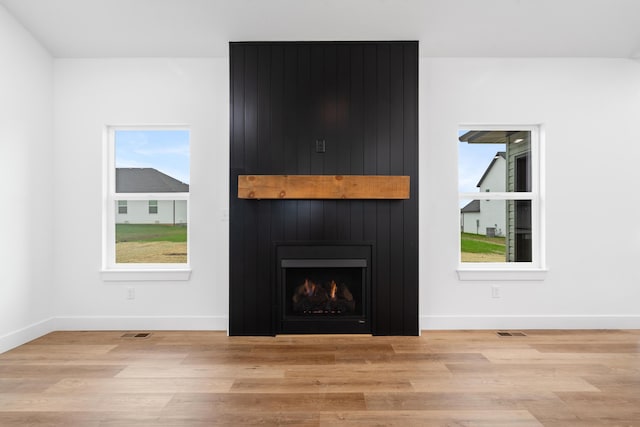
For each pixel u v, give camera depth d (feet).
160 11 10.84
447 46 12.16
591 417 7.15
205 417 7.15
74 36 11.73
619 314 12.64
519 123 12.75
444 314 12.65
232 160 11.96
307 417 7.16
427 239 12.66
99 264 12.62
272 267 11.99
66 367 9.49
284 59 11.97
